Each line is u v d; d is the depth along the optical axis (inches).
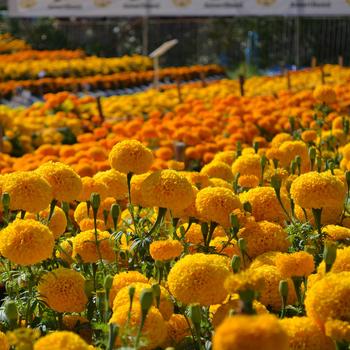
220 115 433.7
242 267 140.7
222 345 72.2
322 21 1152.2
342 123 319.0
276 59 1174.3
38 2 1035.3
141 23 1227.9
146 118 531.8
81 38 1237.1
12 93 735.1
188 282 109.5
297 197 144.9
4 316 130.3
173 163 262.2
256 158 206.4
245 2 994.1
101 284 144.7
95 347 117.6
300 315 124.0
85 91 790.5
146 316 105.7
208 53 1211.2
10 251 120.0
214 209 144.7
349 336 94.7
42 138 454.9
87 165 266.5
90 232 148.1
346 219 173.6
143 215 177.0
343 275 103.0
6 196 132.7
